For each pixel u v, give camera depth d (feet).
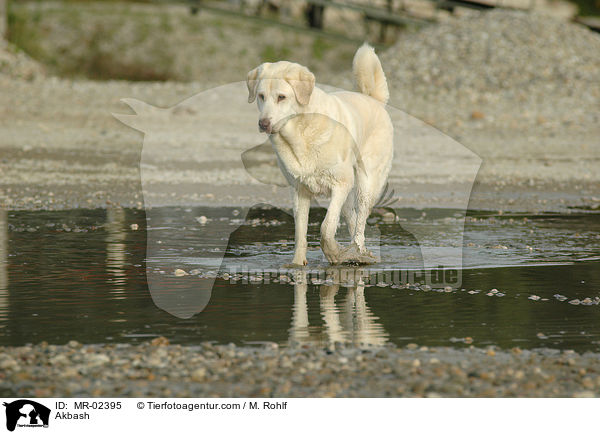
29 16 168.04
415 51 117.39
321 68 165.37
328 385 18.35
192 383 18.45
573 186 55.42
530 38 116.57
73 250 33.22
